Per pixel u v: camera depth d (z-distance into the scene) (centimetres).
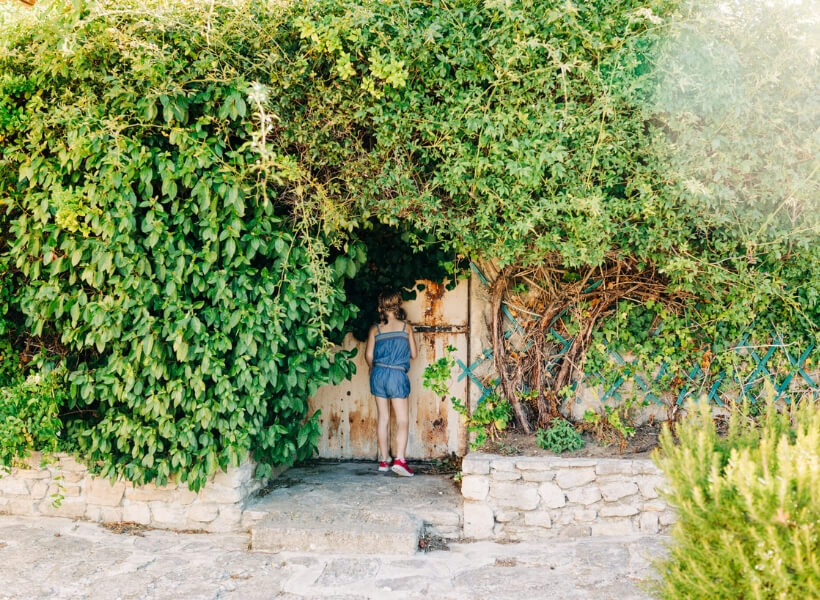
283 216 542
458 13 470
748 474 281
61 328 526
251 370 511
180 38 485
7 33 493
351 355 573
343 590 436
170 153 488
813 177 466
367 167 505
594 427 593
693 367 605
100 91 503
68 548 501
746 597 281
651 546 494
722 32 459
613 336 615
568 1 442
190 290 516
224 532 538
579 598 421
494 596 427
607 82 465
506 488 531
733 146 466
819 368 583
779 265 521
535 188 494
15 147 505
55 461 552
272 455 557
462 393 662
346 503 557
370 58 468
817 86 454
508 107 477
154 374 502
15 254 512
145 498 551
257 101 439
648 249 507
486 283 636
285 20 488
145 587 438
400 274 644
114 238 490
